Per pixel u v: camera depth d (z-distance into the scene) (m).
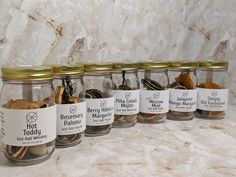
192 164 0.38
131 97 0.53
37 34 0.52
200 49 0.73
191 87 0.58
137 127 0.55
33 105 0.37
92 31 0.59
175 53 0.72
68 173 0.35
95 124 0.48
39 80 0.38
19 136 0.36
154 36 0.68
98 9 0.59
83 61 0.58
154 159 0.39
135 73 0.55
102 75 0.50
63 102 0.43
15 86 0.39
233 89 0.70
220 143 0.46
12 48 0.50
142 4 0.65
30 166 0.37
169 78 0.62
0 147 0.42
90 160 0.39
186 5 0.71
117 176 0.34
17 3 0.49
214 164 0.38
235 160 0.39
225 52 0.70
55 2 0.53
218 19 0.70
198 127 0.55
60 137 0.43
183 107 0.58
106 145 0.45
